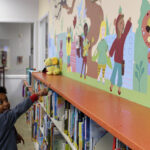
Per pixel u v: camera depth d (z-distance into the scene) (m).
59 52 3.27
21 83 5.66
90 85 2.04
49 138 2.21
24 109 2.01
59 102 2.07
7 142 1.96
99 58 1.85
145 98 1.25
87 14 2.10
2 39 5.52
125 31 1.45
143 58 1.26
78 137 1.51
